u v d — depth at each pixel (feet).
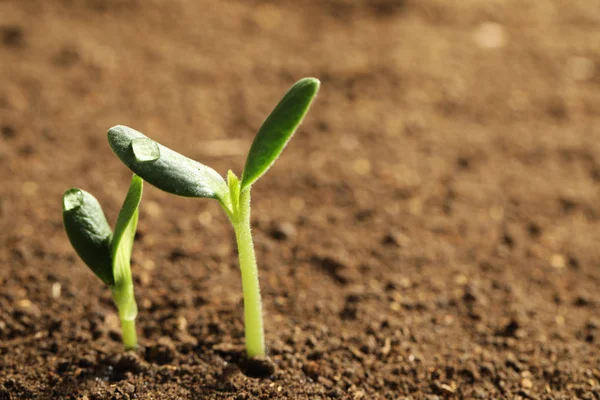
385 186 1.57
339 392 1.22
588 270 1.42
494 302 1.36
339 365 1.25
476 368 1.26
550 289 1.38
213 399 1.19
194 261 1.40
